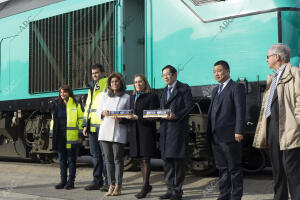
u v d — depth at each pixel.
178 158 4.75
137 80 5.19
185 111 4.79
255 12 5.55
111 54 6.78
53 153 8.45
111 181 5.17
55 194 5.21
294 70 3.60
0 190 5.55
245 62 5.58
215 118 4.48
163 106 4.97
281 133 3.56
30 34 8.15
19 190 5.55
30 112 8.77
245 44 5.59
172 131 4.79
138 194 4.95
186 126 4.86
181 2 6.16
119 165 5.15
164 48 6.29
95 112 5.57
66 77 7.44
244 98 4.38
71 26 7.43
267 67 5.43
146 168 5.03
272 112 3.71
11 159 10.78
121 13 6.72
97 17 7.02
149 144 4.99
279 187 3.76
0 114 9.09
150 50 6.43
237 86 4.40
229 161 4.36
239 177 4.32
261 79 5.46
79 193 5.30
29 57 8.13
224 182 4.51
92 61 7.05
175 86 4.96
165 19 6.30
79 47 7.28
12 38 8.53
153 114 4.75
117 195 5.11
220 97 4.48
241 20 5.64
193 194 5.18
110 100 5.26
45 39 7.86
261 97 5.45
